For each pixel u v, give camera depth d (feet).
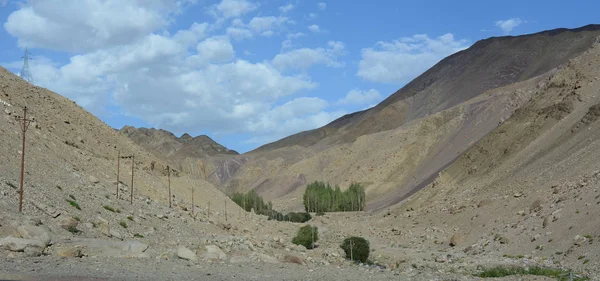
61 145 216.54
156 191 237.66
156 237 164.76
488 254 187.83
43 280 85.97
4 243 108.88
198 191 282.97
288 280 107.65
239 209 298.76
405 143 644.27
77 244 124.16
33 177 167.12
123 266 106.93
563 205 195.83
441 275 132.36
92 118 280.10
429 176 489.26
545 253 169.37
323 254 190.49
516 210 225.56
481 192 297.33
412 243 244.83
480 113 593.01
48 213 141.38
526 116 362.33
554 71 574.15
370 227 312.50
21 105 228.43
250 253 150.51
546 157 281.95
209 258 132.57
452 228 249.34
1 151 172.65
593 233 161.68
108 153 250.78
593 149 241.76
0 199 137.80
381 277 120.88
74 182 181.98
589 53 371.15
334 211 503.61
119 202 185.88
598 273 135.13
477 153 365.61
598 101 309.83
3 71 253.65
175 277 99.30
